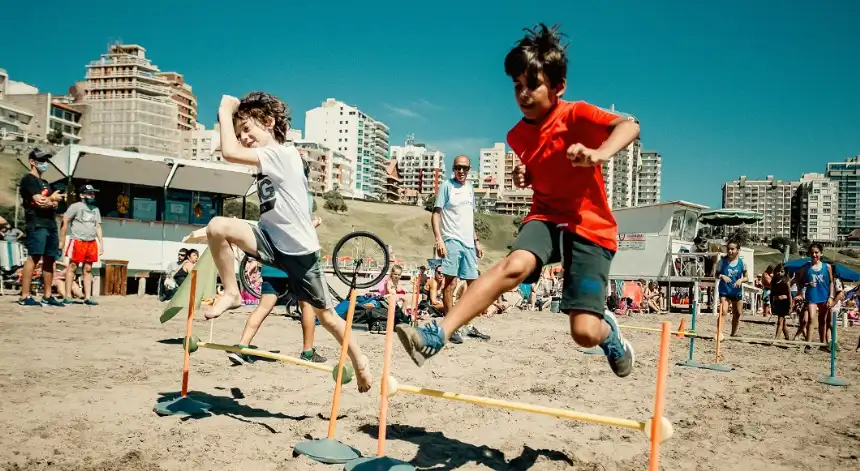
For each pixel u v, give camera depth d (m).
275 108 4.00
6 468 3.02
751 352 9.59
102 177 16.06
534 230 3.19
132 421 3.91
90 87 162.12
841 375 7.38
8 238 14.59
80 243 11.95
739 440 4.21
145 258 16.67
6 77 153.12
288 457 3.40
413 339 2.91
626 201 182.12
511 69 3.22
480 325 12.35
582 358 7.74
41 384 4.77
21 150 97.19
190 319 4.38
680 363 7.71
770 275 19.80
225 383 5.23
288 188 3.77
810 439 4.30
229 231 3.74
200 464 3.24
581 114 3.05
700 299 23.19
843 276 18.62
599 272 3.16
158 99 166.12
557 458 3.67
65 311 10.26
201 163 16.89
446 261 8.66
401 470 3.09
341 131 192.75
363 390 3.99
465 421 4.38
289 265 3.83
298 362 3.92
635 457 3.77
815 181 198.00
